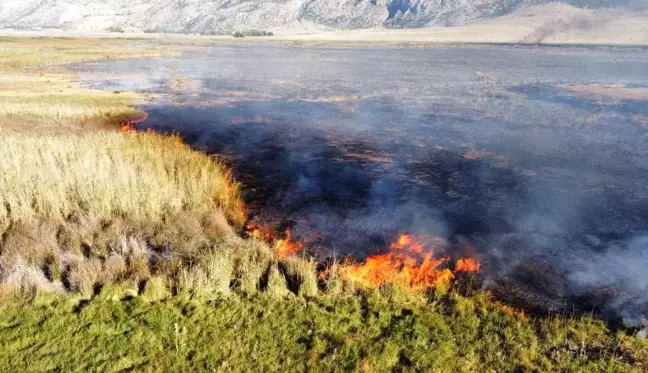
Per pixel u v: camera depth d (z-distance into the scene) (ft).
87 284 27.22
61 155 47.11
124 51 231.09
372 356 22.24
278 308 26.23
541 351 22.72
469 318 25.39
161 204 39.70
